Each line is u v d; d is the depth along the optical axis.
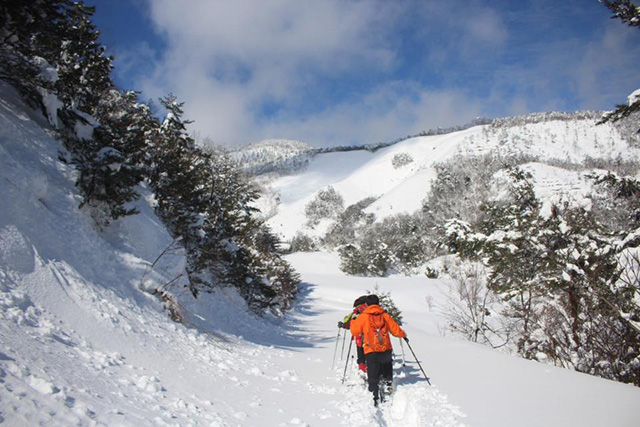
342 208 150.88
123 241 7.20
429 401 4.20
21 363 2.54
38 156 6.27
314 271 49.06
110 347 4.00
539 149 177.12
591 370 7.75
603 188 8.67
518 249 9.06
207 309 9.29
